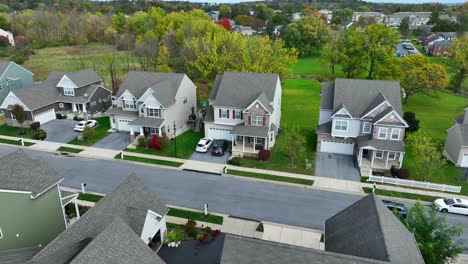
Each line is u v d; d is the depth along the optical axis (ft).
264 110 136.87
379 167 127.24
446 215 100.94
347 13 616.39
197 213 99.81
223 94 146.72
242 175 122.62
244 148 138.51
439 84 195.21
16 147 142.92
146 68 259.80
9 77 189.78
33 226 81.20
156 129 152.25
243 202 106.01
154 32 338.75
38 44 369.71
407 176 120.67
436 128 169.89
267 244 55.88
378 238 58.90
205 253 82.48
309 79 270.87
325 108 142.41
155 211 82.07
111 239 59.00
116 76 246.88
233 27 463.83
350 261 53.01
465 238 89.81
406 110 199.00
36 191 78.48
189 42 239.71
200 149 139.74
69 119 176.24
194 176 121.80
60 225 88.79
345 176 122.42
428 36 440.45
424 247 67.36
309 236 90.33
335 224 72.18
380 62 230.07
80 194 108.17
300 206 104.17
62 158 133.69
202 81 240.32
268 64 200.44
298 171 125.70
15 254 65.41
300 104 206.08
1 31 370.53
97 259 54.49
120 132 159.84
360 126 133.80
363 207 70.38
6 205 74.74
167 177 120.88
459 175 124.57
